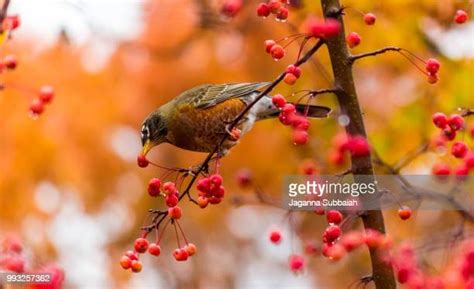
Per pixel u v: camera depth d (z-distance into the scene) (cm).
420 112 876
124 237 1065
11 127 960
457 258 536
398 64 880
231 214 1136
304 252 680
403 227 874
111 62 965
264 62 948
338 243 529
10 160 966
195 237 1155
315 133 935
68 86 970
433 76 548
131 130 1002
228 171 1020
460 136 743
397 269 531
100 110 979
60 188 988
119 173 1018
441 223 861
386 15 842
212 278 1150
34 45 957
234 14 748
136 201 1053
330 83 824
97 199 1012
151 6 928
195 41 957
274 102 542
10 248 621
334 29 516
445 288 524
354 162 547
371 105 906
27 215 980
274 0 541
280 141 1004
